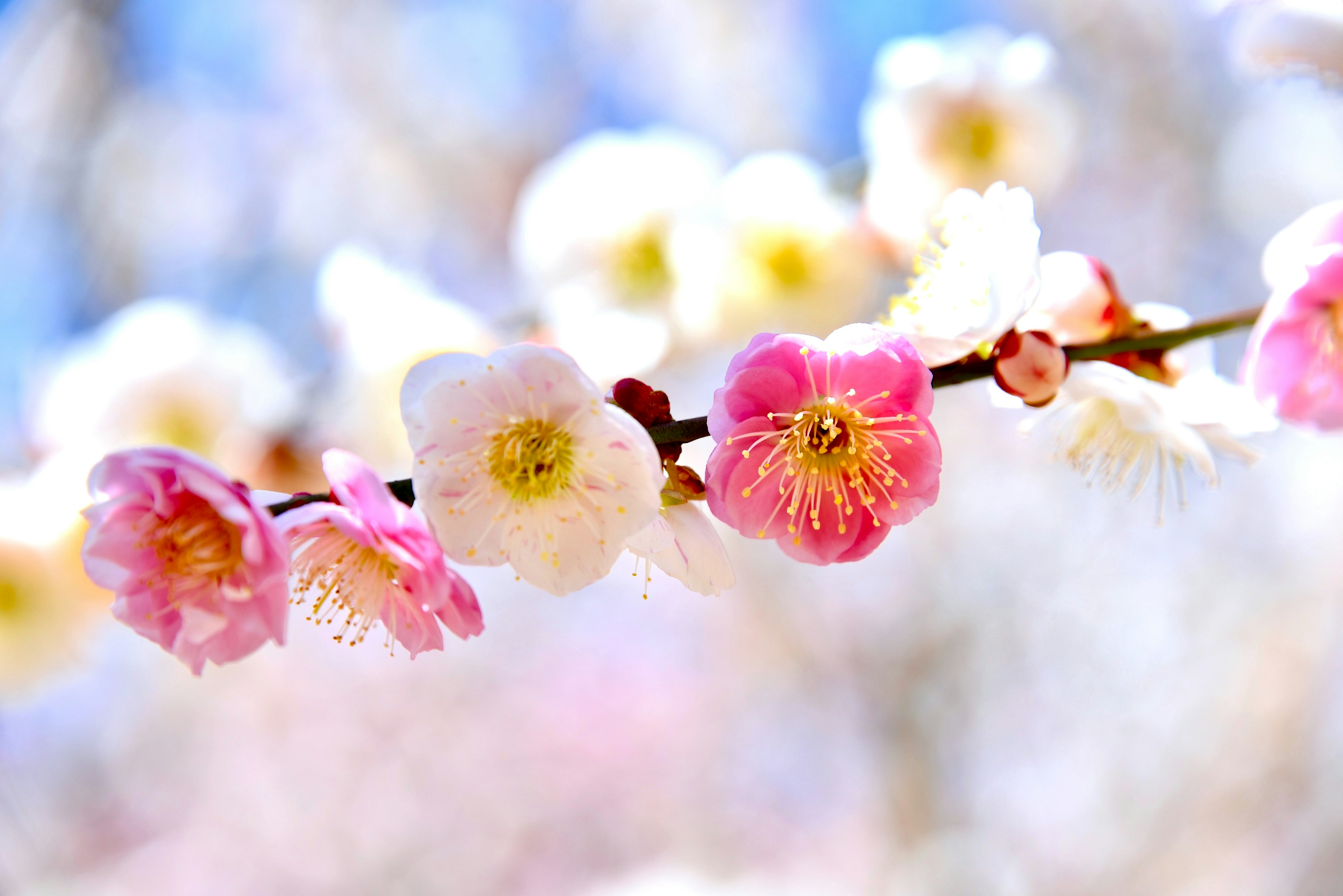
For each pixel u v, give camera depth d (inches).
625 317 24.6
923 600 49.3
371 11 50.9
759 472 16.9
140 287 43.9
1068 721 48.3
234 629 16.7
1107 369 17.3
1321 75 19.1
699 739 56.1
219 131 47.8
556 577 16.9
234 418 23.5
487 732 55.8
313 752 53.0
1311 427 17.5
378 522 16.7
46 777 45.3
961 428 49.1
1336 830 42.2
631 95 53.6
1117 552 48.2
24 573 21.4
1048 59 25.4
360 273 24.3
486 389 16.8
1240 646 46.1
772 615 50.9
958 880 45.0
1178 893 43.8
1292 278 17.3
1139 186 50.0
